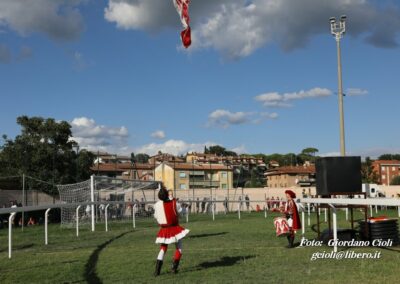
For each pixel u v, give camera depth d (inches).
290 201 506.3
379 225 473.7
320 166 515.8
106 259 439.8
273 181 3853.3
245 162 4517.7
